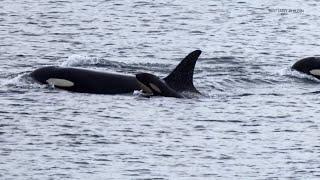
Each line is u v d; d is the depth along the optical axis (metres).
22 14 159.88
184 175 81.25
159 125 94.62
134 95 105.25
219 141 90.62
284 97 107.69
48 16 159.12
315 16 167.38
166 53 134.88
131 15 162.62
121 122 94.88
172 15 163.75
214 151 87.69
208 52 136.00
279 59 132.12
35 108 98.06
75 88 105.62
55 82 105.81
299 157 86.56
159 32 150.12
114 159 84.38
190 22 158.62
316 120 98.31
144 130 92.88
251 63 128.12
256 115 99.69
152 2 174.75
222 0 179.25
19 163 82.38
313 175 81.81
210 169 82.94
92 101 101.81
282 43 144.62
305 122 97.56
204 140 90.75
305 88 113.31
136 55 132.38
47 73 106.75
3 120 93.69
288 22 161.38
